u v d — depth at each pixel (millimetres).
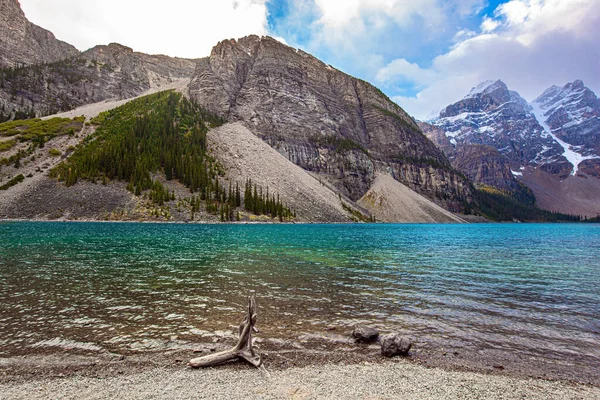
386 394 8406
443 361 10711
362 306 16703
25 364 9672
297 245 46188
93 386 8445
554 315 15719
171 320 13852
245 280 22078
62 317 13945
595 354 11477
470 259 35750
